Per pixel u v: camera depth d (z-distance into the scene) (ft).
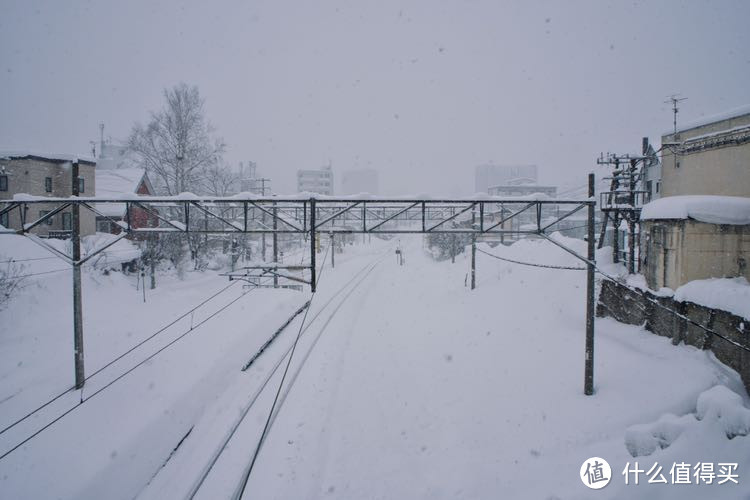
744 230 41.52
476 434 32.12
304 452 28.63
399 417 34.88
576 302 58.44
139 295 79.82
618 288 51.26
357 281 107.65
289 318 63.82
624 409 32.86
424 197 36.11
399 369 45.34
